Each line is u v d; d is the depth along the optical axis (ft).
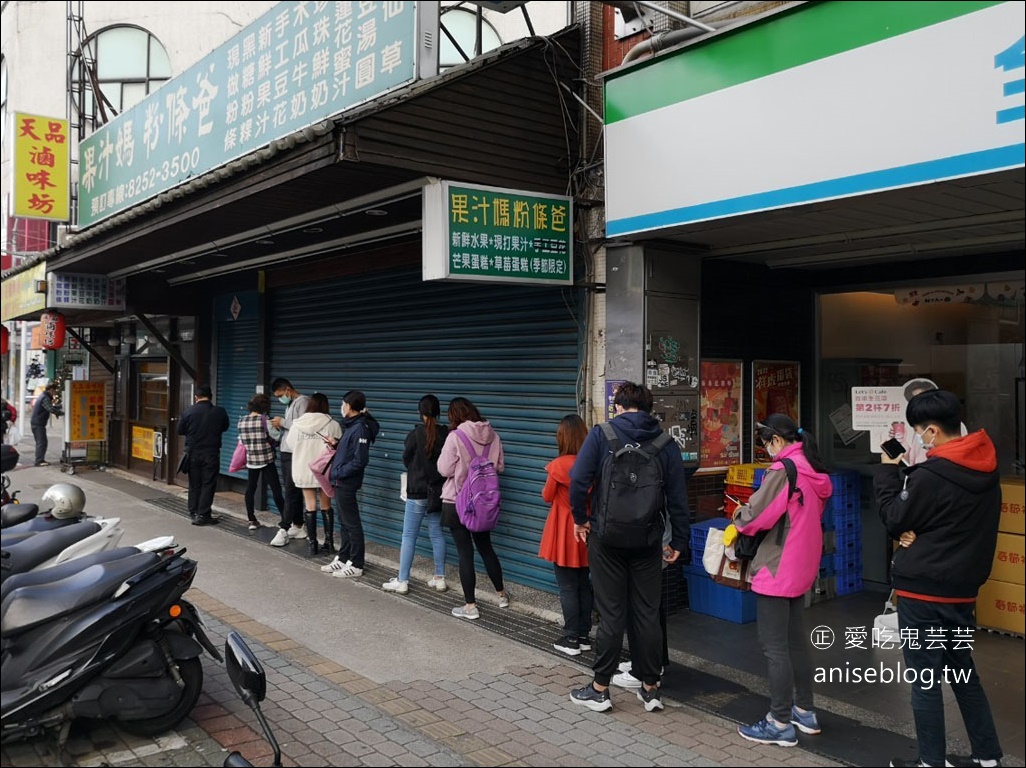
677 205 16.47
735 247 19.26
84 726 14.32
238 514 34.27
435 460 22.18
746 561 14.40
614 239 18.99
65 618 13.04
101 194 31.94
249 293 36.45
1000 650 17.37
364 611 20.93
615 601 14.87
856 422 19.45
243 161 19.27
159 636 13.80
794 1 14.76
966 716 12.62
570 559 17.65
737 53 15.19
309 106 20.15
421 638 18.93
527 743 13.73
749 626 19.36
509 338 23.20
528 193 18.86
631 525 14.08
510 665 17.31
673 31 17.76
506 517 23.41
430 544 26.35
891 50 13.07
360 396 24.38
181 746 13.56
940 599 12.23
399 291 27.40
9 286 41.96
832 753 13.38
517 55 19.30
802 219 15.72
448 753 13.33
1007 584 18.06
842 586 21.34
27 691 12.53
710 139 15.76
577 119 20.42
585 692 15.16
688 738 13.97
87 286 35.70
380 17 17.98
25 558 14.38
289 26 21.04
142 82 65.51
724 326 21.15
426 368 26.30
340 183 18.94
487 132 18.75
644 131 17.04
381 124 17.10
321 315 31.63
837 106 13.78
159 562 13.93
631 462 14.33
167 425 42.68
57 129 40.16
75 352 54.54
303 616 20.44
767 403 22.04
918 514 12.24
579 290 20.71
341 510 24.30
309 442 26.55
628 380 18.97
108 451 50.42
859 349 21.91
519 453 22.93
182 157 25.81
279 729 14.17
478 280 18.22
